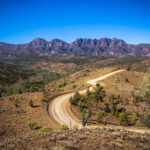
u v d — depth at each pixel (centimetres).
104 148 859
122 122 2961
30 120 2739
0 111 2952
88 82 6481
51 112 3419
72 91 5397
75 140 1033
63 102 4172
